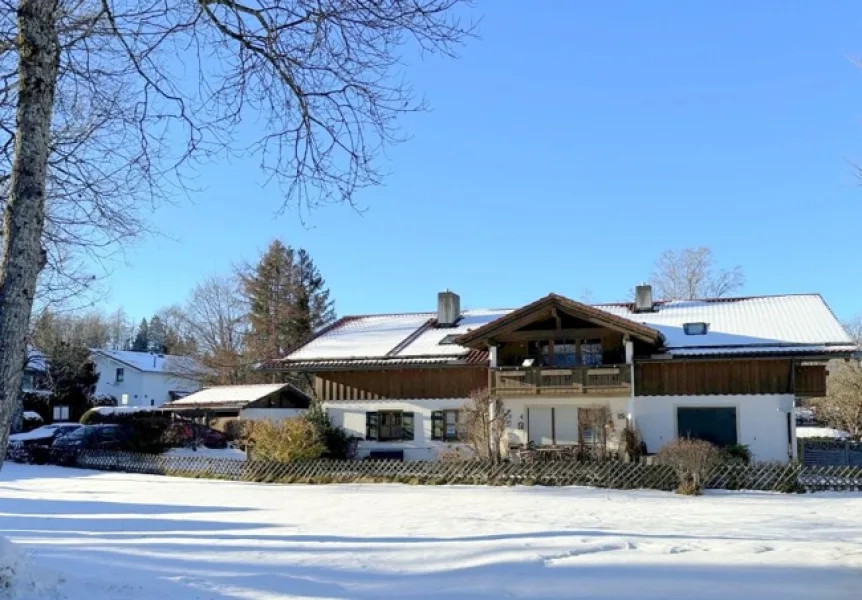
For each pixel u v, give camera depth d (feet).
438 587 25.17
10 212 22.53
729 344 91.97
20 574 21.61
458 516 47.88
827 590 25.11
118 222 36.81
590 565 29.01
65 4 26.50
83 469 101.24
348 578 26.35
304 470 84.58
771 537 37.55
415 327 117.60
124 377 225.35
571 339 97.96
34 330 82.17
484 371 101.55
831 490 70.90
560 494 67.21
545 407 97.14
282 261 191.72
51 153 32.04
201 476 87.86
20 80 22.94
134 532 39.99
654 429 92.99
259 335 186.19
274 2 25.73
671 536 37.22
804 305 102.68
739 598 24.06
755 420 90.22
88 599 21.49
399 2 25.18
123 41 26.84
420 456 102.12
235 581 25.36
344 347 109.91
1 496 63.62
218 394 134.82
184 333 201.46
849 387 140.26
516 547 32.76
